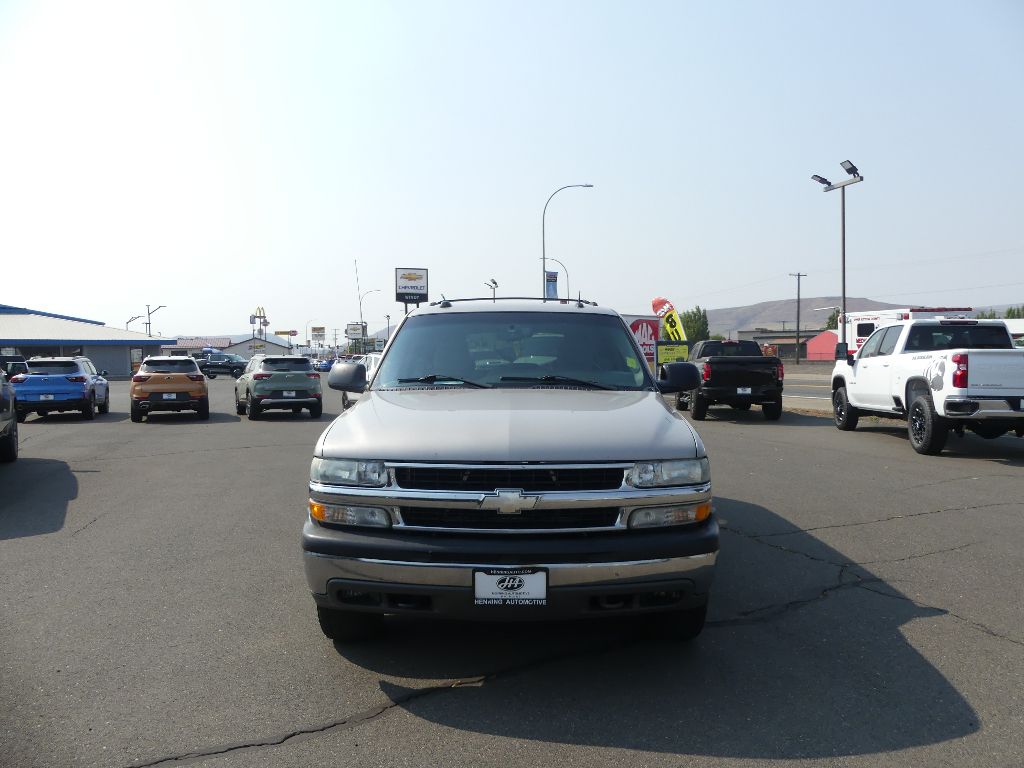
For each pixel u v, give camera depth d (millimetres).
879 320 23156
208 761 2922
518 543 3279
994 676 3631
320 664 3822
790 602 4676
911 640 4074
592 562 3268
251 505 7836
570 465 3365
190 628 4332
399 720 3244
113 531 6691
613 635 4172
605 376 4734
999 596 4770
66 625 4387
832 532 6359
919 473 9188
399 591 3334
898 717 3234
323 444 3645
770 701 3385
